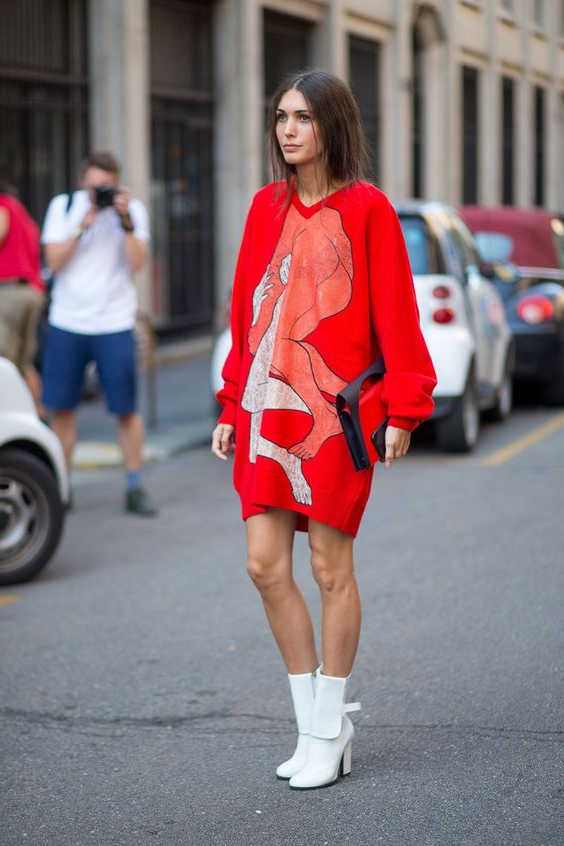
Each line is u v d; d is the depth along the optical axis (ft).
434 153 129.70
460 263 49.29
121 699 23.43
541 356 58.75
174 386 69.15
